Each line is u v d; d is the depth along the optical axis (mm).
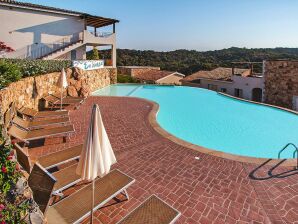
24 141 7852
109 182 5434
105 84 27281
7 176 4141
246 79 32750
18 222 3727
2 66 9992
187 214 5293
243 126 14094
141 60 78125
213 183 6543
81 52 27453
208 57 80688
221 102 20391
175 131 13102
